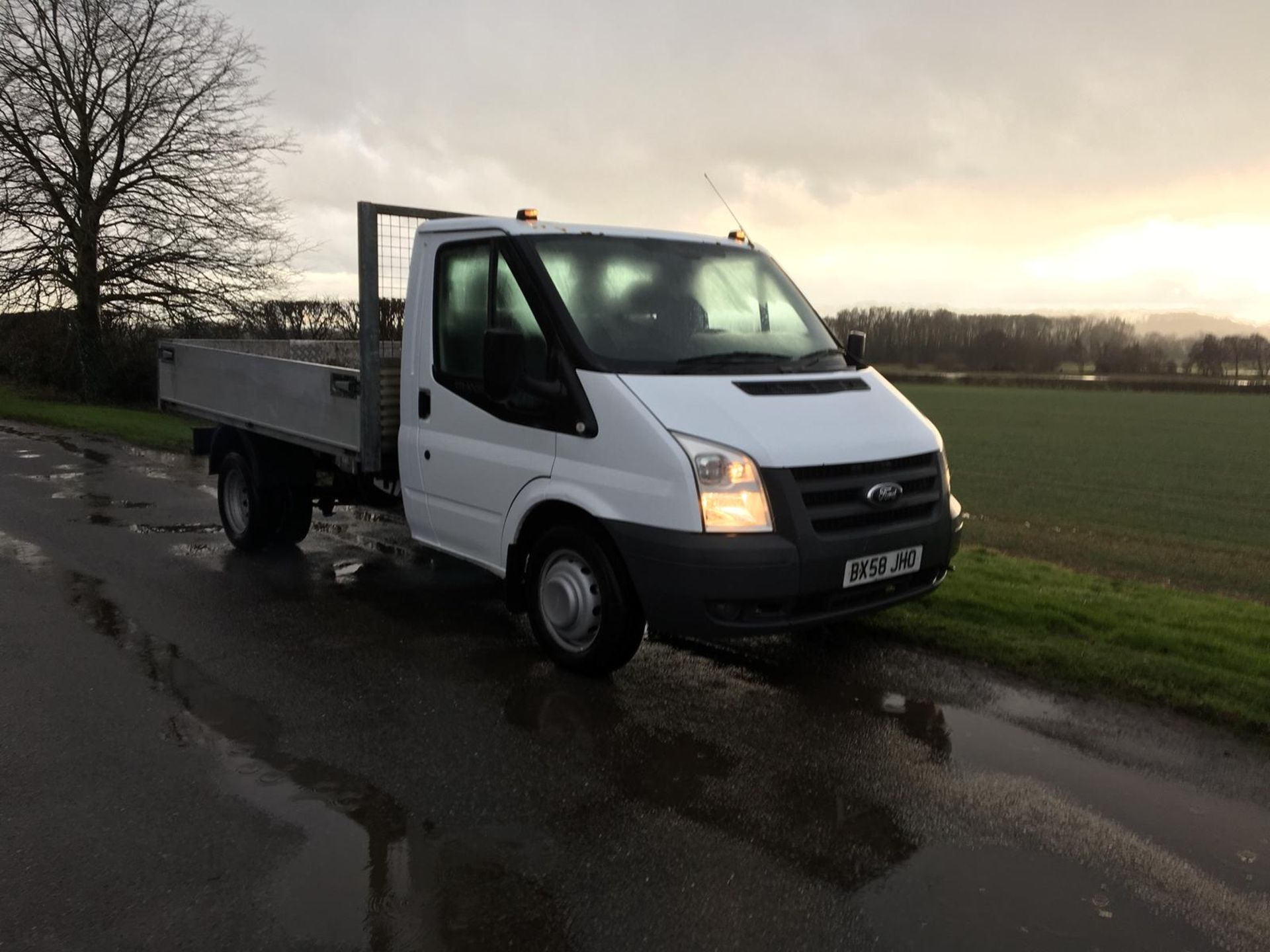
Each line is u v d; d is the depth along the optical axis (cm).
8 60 2389
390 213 618
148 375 2731
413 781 391
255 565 748
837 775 402
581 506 473
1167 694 485
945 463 514
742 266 588
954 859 338
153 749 416
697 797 381
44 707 459
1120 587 794
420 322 581
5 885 313
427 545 599
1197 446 3662
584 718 458
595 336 489
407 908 304
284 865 327
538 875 324
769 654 552
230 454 787
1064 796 386
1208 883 326
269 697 479
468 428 546
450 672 518
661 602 445
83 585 675
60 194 2477
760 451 435
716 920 300
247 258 2647
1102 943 292
